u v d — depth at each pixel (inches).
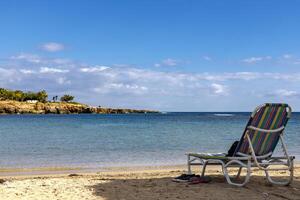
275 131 288.2
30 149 756.6
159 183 311.6
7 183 324.8
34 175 431.8
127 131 1437.0
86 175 409.4
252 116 271.6
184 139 1010.1
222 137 1085.1
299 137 1084.5
